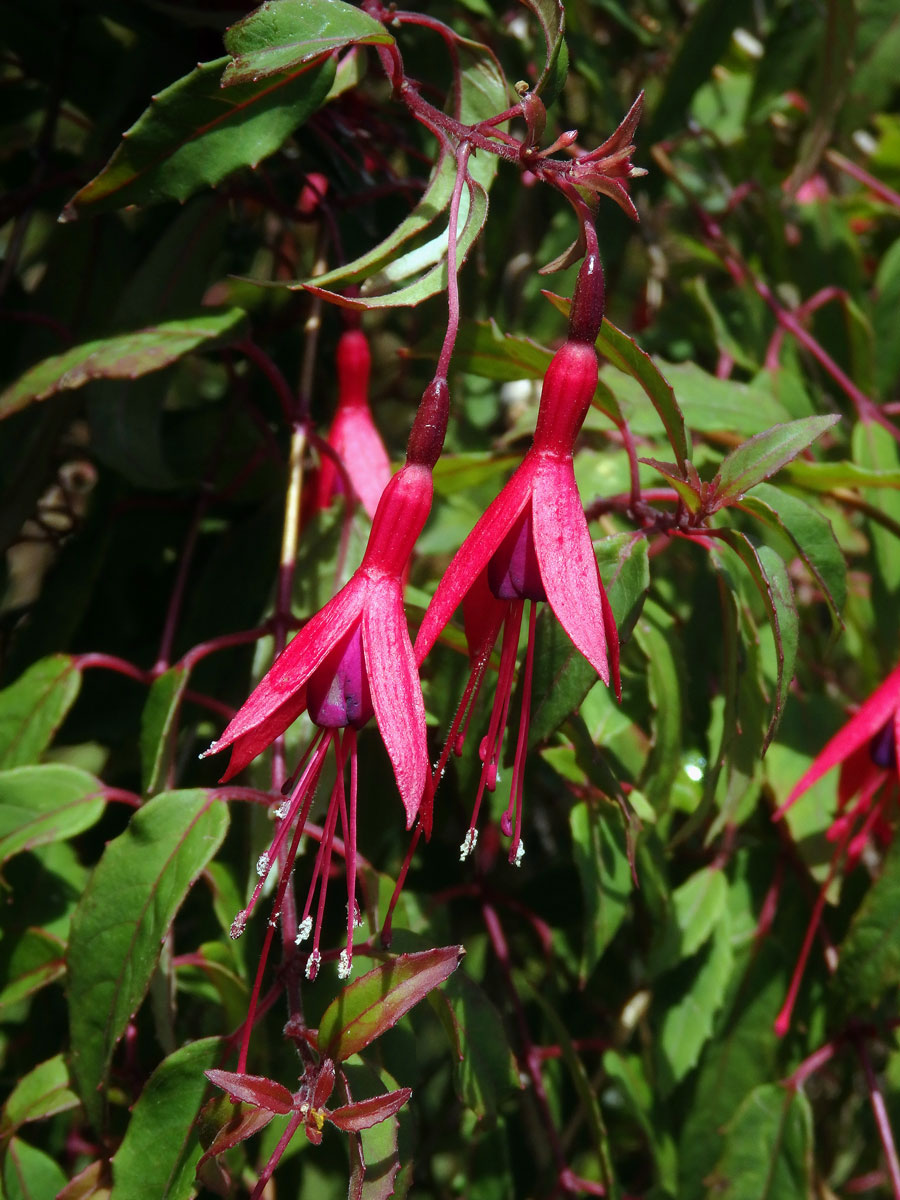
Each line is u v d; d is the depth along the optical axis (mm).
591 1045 292
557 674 226
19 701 260
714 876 283
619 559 229
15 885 261
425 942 236
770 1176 271
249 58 210
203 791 230
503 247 299
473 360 251
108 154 293
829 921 291
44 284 295
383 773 277
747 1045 285
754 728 244
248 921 260
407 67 301
